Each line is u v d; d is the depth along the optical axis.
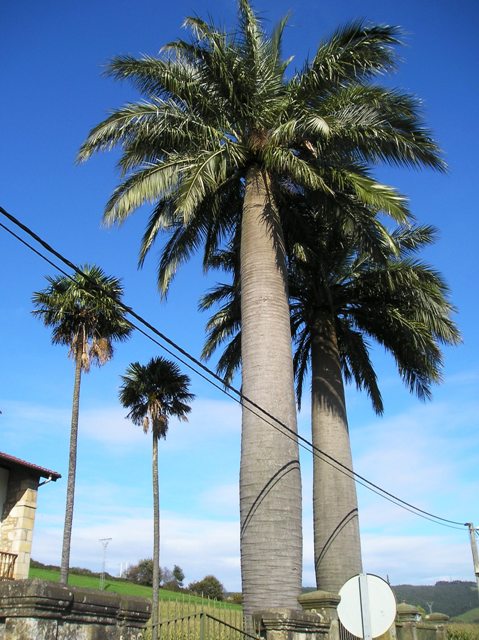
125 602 5.40
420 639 16.52
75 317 26.72
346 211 15.75
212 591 28.98
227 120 15.82
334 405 18.27
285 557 11.91
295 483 12.70
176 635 9.07
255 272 14.46
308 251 18.58
